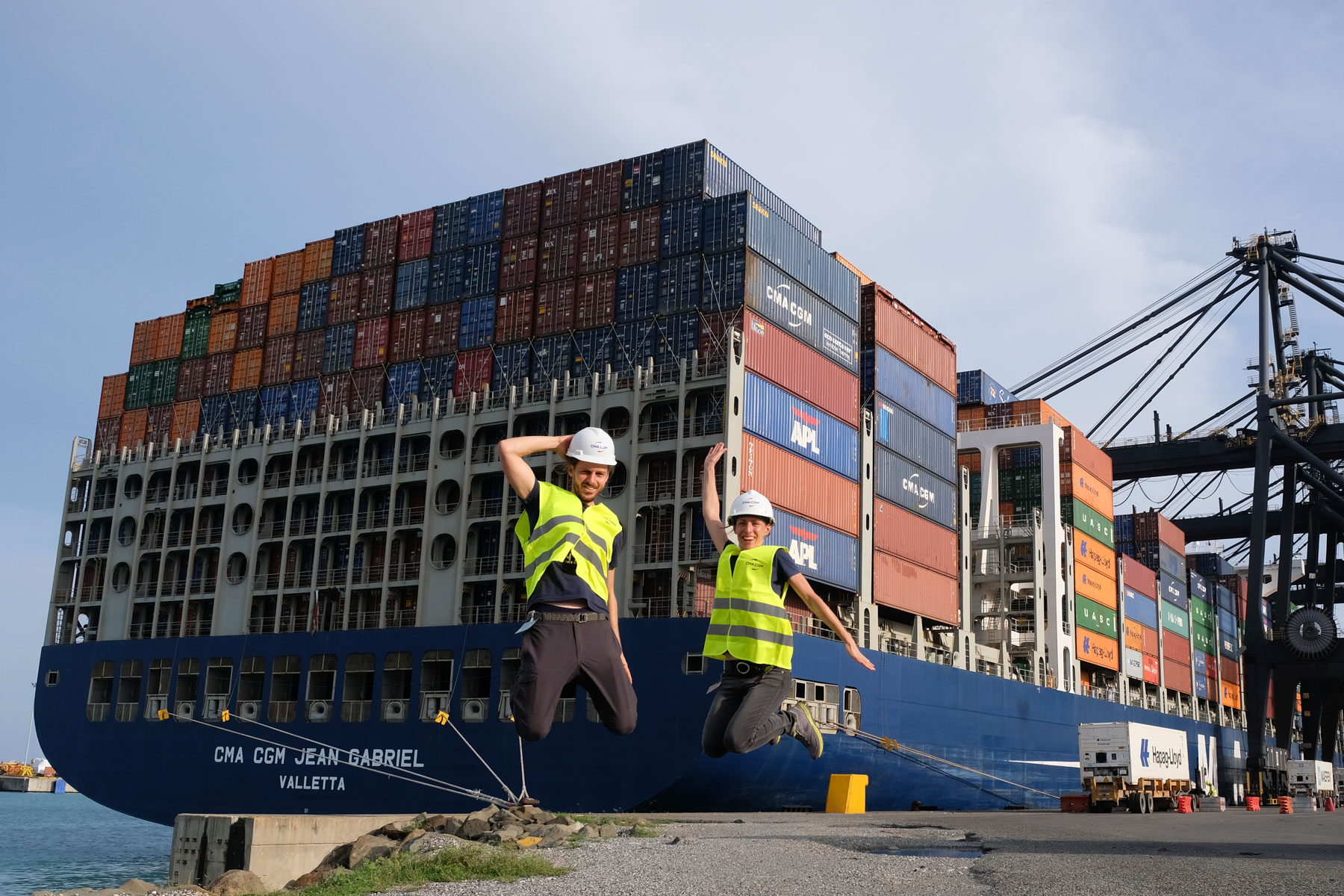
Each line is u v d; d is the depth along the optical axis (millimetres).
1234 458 79188
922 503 49750
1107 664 66062
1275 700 78875
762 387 39781
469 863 13414
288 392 50531
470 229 47812
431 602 42688
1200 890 11320
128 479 53000
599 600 6730
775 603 7902
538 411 42344
